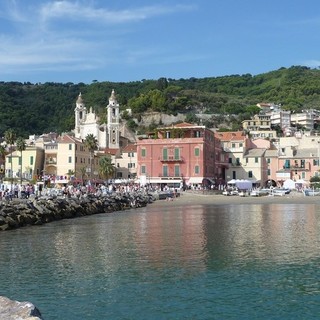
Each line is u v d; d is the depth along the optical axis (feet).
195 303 75.82
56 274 94.89
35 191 299.38
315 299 77.51
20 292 82.33
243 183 466.29
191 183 458.91
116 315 70.79
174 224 190.08
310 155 531.91
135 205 318.04
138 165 479.82
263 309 72.90
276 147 579.48
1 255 115.96
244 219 211.41
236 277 91.30
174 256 112.68
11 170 454.81
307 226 178.09
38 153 489.67
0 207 186.19
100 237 149.07
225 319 68.90
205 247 125.70
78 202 254.88
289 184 492.13
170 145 469.98
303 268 98.53
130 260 108.17
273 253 115.65
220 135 591.78
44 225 192.95
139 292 81.76
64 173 482.69
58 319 69.26
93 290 83.20
